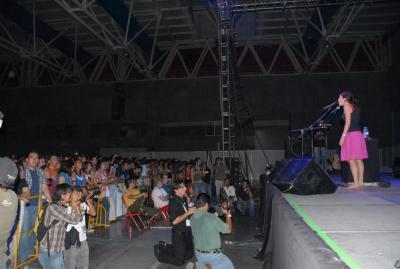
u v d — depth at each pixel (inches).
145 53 1025.5
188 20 912.3
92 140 1091.9
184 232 271.4
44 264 188.7
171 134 1066.1
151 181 533.6
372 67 1017.5
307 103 1006.4
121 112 1074.7
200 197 212.1
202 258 205.2
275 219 183.5
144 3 807.1
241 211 512.7
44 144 1109.1
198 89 1058.1
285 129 1011.3
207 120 1045.2
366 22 910.4
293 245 99.9
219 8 559.5
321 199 192.7
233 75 728.3
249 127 1020.5
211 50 1058.7
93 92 1100.5
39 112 1116.5
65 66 1117.1
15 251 230.4
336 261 68.6
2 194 146.3
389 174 601.3
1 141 1125.7
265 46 1060.5
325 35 777.6
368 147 271.3
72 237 201.0
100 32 944.9
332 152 938.7
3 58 1128.2
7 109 1128.2
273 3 592.4
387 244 98.6
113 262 274.5
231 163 574.6
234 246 332.8
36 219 261.7
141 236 350.3
